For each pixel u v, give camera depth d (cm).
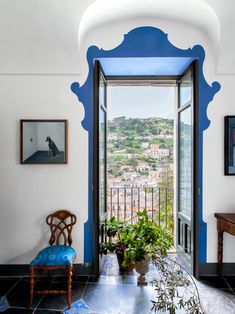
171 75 301
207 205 253
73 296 215
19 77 253
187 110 281
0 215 253
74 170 254
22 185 253
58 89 253
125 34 251
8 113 253
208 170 253
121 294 217
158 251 216
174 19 247
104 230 279
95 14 232
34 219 253
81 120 254
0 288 229
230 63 248
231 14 222
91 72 253
